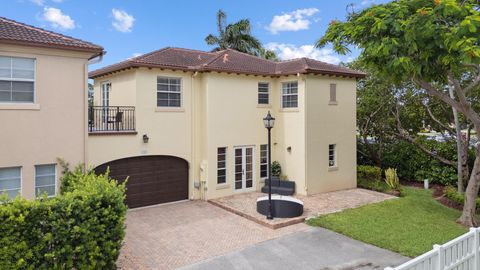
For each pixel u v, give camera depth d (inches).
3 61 417.4
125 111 620.7
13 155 427.5
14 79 425.4
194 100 668.7
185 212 586.2
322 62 761.0
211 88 653.9
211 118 656.4
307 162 689.6
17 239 288.5
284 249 420.8
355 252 410.0
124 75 637.9
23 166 434.6
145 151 610.9
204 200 665.6
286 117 726.5
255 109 721.0
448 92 731.4
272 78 740.7
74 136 471.5
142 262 384.5
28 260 295.7
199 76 671.1
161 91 634.2
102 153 564.7
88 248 320.2
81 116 477.1
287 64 757.3
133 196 607.2
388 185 754.8
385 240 440.8
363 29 447.8
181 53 722.8
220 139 670.5
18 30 442.6
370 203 628.1
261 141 732.0
